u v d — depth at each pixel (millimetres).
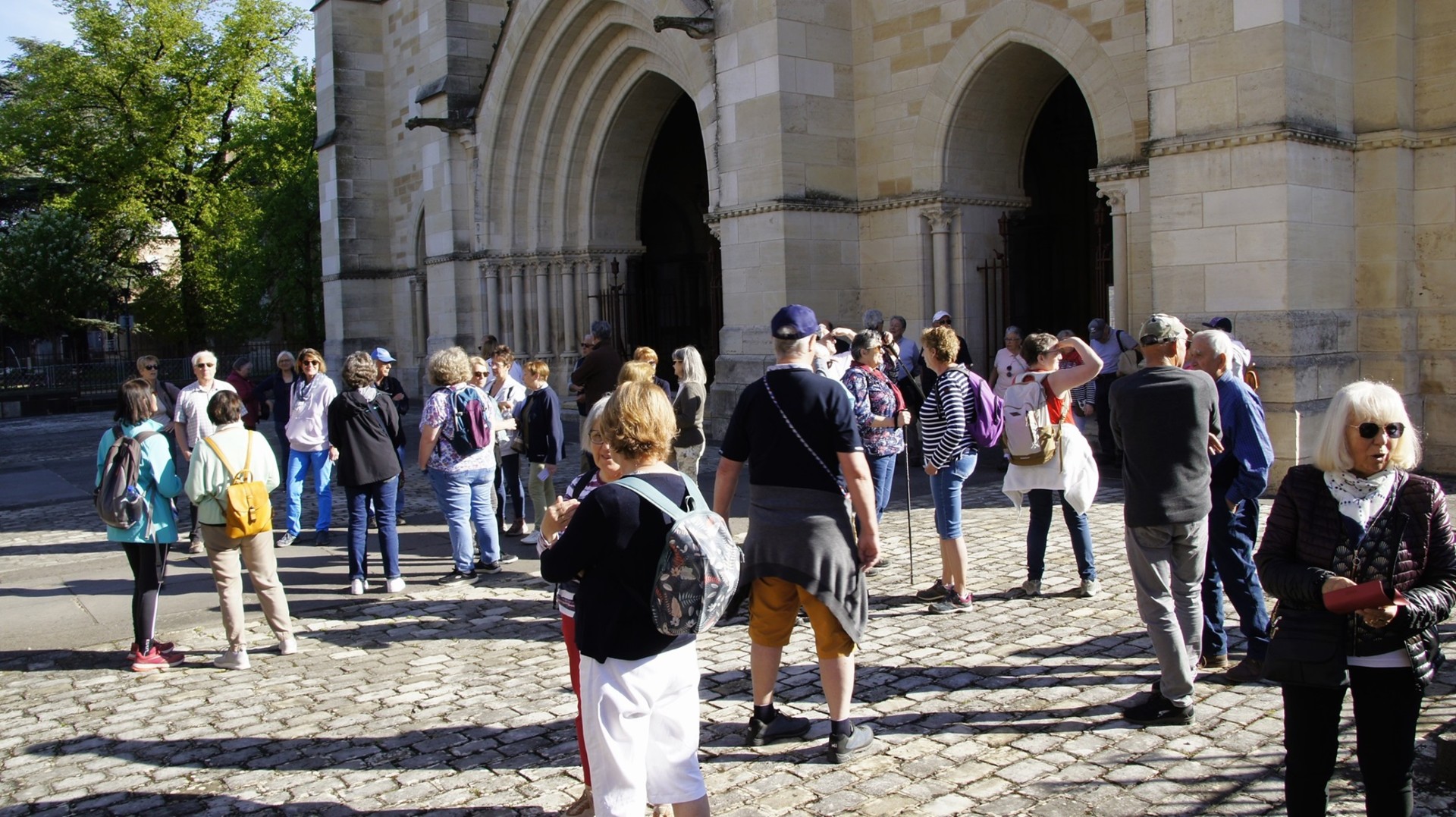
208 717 6023
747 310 16359
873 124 16203
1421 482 3494
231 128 43031
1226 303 11164
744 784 4840
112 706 6254
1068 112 19141
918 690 5930
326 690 6410
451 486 8898
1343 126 11484
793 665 6453
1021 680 6020
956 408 7137
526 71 21781
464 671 6699
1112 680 5934
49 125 40750
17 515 13812
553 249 22359
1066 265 19625
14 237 42812
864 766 4980
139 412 6820
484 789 4945
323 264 30406
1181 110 11383
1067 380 7223
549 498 10172
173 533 6934
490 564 9219
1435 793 4410
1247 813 4391
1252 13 10758
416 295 28641
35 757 5523
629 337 22328
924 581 8242
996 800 4594
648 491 3869
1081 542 7527
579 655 3928
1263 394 10883
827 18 16000
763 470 5004
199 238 41531
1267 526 3684
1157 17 11508
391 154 29297
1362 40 11570
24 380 38031
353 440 8508
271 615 7125
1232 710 5453
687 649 3963
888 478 8250
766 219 15883
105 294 43719
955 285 15648
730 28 16297
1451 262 11438
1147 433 5230
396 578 8727
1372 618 3365
